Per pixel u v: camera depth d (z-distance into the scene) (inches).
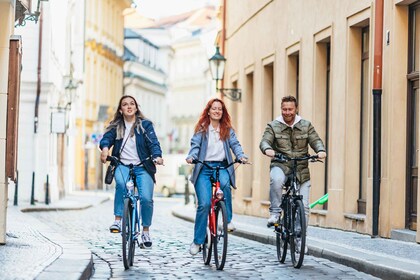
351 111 869.2
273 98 1188.5
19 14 833.5
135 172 579.2
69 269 480.4
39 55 1648.6
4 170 609.3
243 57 1365.7
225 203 575.2
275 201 605.0
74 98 1836.9
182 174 2952.8
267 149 591.8
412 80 739.4
